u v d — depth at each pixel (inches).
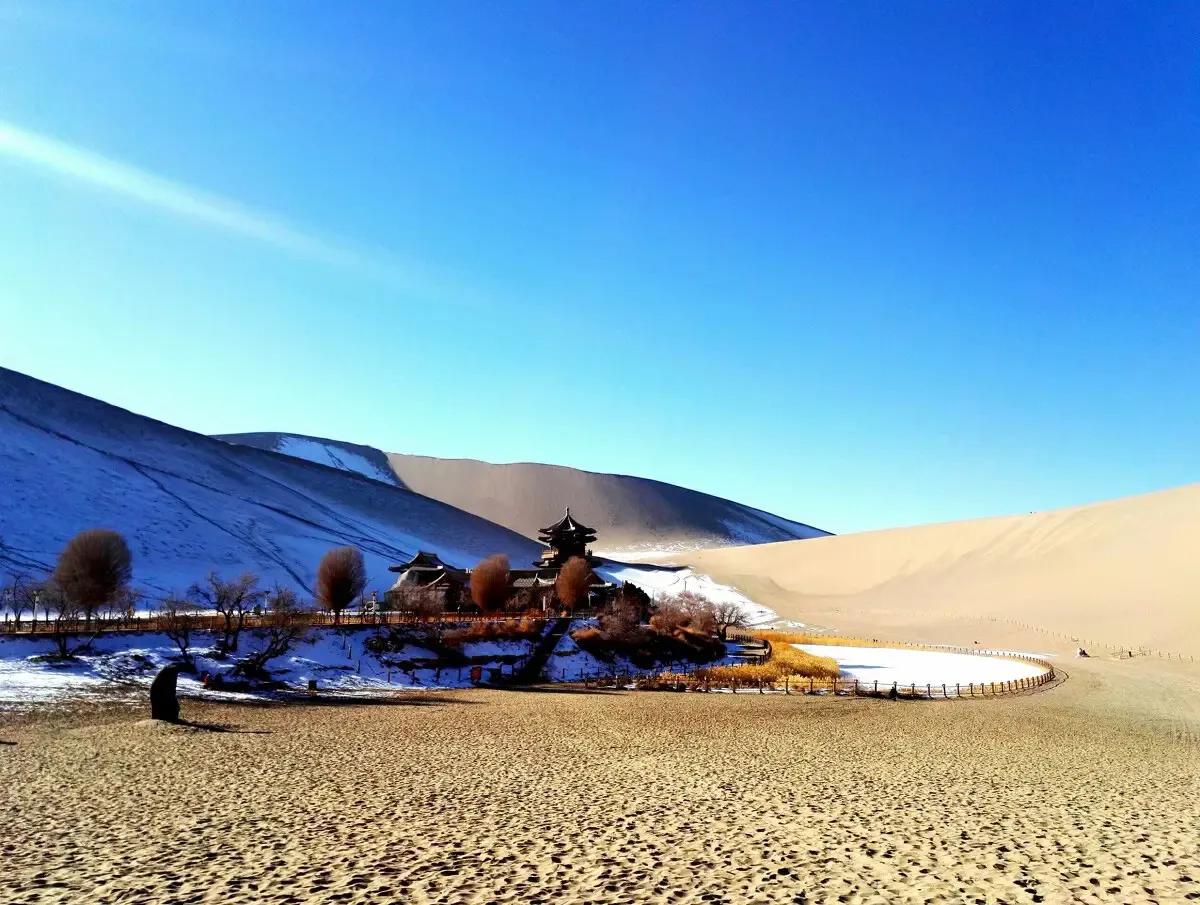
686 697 2150.6
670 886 562.9
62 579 2438.5
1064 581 5068.9
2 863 631.2
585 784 1007.6
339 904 525.3
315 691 1927.9
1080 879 578.6
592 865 621.0
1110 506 6294.3
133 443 6737.2
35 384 7081.7
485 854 655.8
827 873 594.6
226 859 642.8
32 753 1137.4
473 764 1149.7
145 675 1808.6
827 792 965.2
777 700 2129.7
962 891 548.7
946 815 828.0
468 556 7701.8
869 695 2262.6
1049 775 1149.7
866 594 6127.0
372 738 1373.0
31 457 5329.7
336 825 767.7
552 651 2684.5
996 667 3097.9
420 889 558.6
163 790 933.2
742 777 1072.8
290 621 2284.7
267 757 1164.5
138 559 4345.5
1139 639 3747.5
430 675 2284.7
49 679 1668.3
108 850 672.4
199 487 6151.6
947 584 5831.7
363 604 3673.7
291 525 6003.9
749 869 607.2
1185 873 597.0
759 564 7864.2
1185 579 4399.6
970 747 1429.6
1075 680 2753.4
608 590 3777.1
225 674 1932.8
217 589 2721.5
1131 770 1224.2
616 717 1732.3
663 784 1011.9
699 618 3499.0
